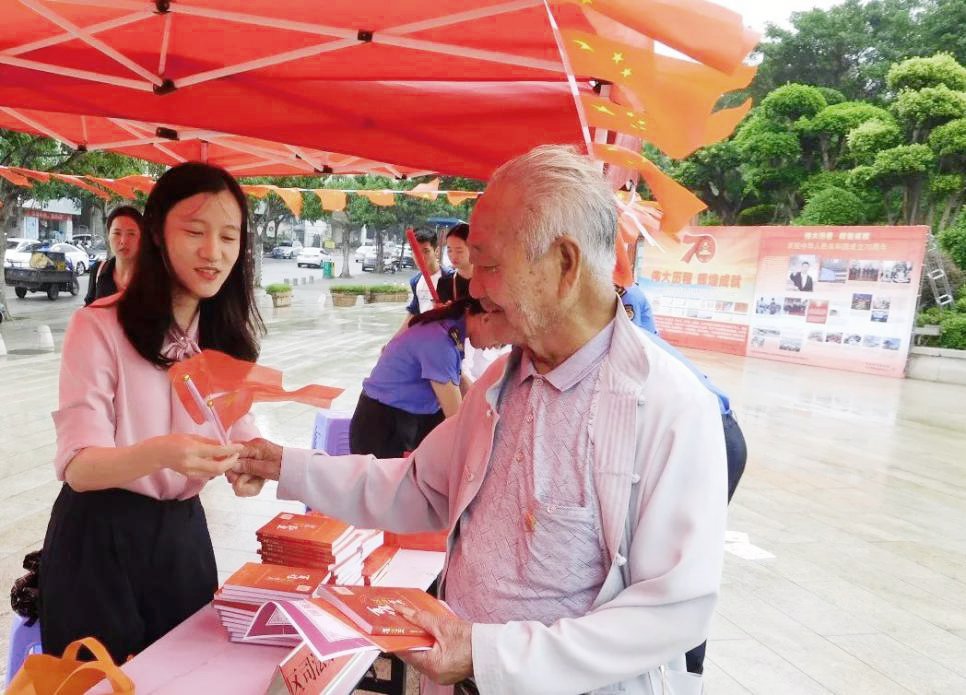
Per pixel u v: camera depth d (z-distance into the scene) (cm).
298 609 115
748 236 1570
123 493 159
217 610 152
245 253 173
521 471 119
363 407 314
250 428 172
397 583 196
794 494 605
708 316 1652
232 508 461
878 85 2447
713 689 310
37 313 1558
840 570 449
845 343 1428
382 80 229
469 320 229
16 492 463
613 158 153
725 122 123
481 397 135
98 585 158
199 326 173
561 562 114
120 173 1315
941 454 780
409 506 153
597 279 114
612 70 122
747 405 1004
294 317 1784
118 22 194
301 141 266
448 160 280
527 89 250
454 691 128
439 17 177
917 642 362
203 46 214
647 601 105
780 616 382
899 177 1736
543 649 104
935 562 471
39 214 3372
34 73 234
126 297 156
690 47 107
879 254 1380
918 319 1494
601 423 113
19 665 214
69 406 149
